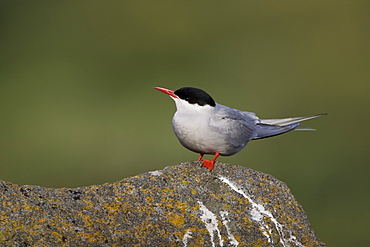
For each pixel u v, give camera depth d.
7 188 5.17
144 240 4.95
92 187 5.46
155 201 5.43
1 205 4.95
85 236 4.85
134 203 5.35
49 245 4.68
